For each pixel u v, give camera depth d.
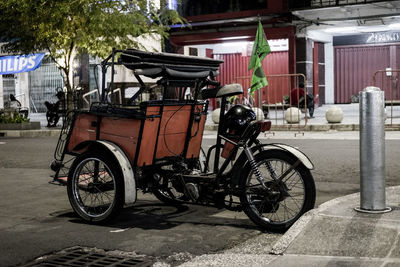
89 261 4.20
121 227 5.25
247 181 5.10
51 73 32.22
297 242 4.16
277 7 24.73
